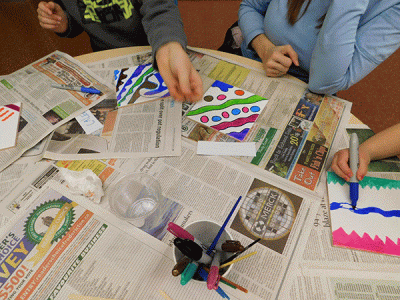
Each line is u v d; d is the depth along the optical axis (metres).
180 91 0.73
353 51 0.70
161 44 0.77
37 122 0.69
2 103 0.73
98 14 0.96
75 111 0.71
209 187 0.56
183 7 1.96
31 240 0.50
